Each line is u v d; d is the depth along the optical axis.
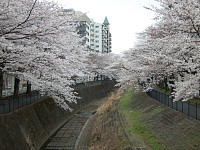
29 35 12.00
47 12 11.75
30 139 17.19
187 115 14.98
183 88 8.92
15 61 11.57
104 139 17.83
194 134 12.28
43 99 24.19
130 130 16.20
